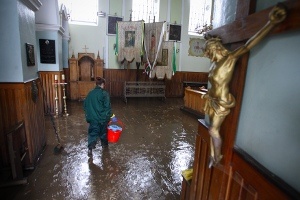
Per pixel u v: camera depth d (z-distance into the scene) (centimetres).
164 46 720
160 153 347
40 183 248
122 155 331
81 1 761
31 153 275
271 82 72
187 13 899
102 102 314
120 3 799
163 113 627
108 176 270
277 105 69
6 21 241
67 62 732
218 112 88
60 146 337
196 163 143
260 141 77
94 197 228
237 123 92
